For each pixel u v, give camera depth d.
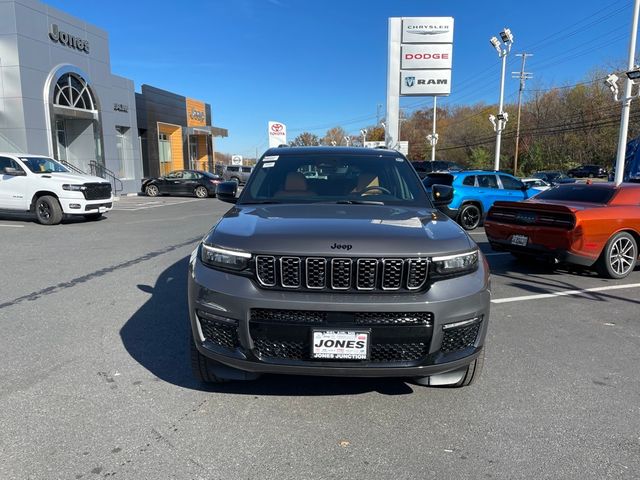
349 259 2.74
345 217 3.31
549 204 7.14
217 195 4.41
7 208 12.92
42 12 19.53
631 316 5.34
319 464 2.60
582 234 6.80
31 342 4.31
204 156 43.38
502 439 2.86
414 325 2.73
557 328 4.90
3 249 9.12
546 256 7.18
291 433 2.90
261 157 4.65
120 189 25.70
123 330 4.64
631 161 17.27
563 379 3.69
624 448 2.77
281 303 2.70
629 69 17.97
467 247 2.96
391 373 2.76
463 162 74.81
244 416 3.08
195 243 9.97
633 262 7.19
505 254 9.27
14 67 18.38
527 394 3.43
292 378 3.63
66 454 2.65
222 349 2.88
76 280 6.63
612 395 3.44
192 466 2.57
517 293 6.32
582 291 6.44
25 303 5.52
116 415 3.07
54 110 20.14
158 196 26.50
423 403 3.28
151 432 2.88
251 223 3.18
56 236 10.87
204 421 3.01
